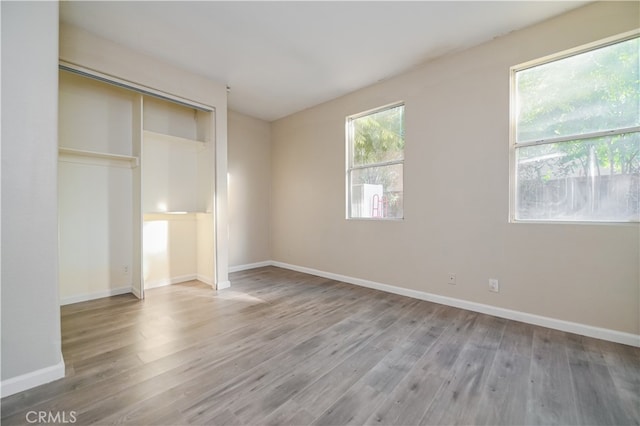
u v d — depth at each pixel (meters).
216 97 3.81
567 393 1.67
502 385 1.75
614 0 2.26
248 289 3.88
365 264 4.00
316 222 4.70
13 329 1.68
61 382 1.77
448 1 2.30
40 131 1.78
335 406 1.57
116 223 3.59
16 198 1.70
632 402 1.60
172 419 1.47
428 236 3.34
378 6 2.37
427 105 3.33
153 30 2.72
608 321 2.31
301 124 4.93
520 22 2.58
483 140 2.91
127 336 2.43
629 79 2.28
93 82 3.38
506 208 2.78
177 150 4.16
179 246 4.22
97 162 3.43
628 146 2.28
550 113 2.61
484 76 2.90
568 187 2.53
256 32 2.74
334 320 2.79
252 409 1.54
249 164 5.23
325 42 2.91
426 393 1.68
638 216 2.24
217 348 2.23
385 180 3.83
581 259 2.42
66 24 2.63
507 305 2.79
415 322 2.73
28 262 1.73
